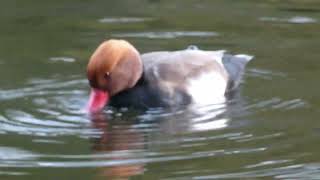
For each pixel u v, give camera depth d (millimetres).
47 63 15797
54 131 12750
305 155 11820
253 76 15188
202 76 14430
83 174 11227
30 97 14164
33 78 15016
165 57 14641
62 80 14977
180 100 14000
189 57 14719
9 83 14766
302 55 16094
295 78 14977
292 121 13062
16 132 12695
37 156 11820
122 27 17625
